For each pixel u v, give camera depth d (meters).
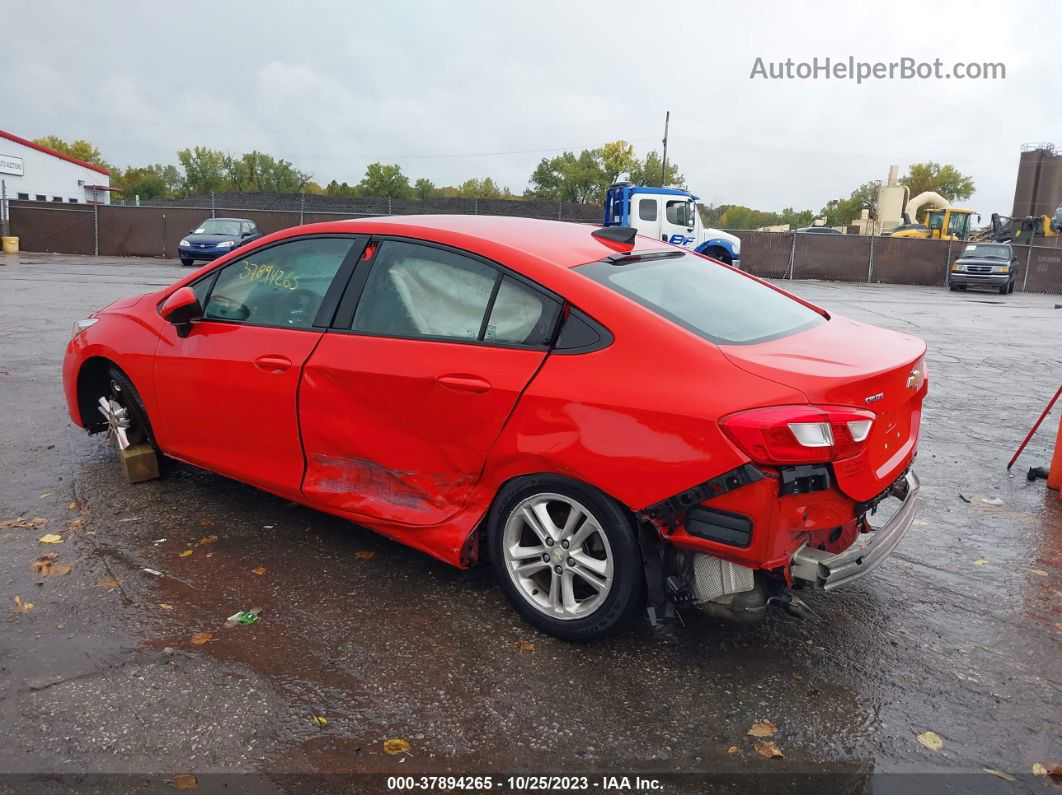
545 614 3.04
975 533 4.24
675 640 3.08
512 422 2.94
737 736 2.54
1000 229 39.72
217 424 3.90
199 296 4.07
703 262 3.76
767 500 2.52
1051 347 11.88
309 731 2.50
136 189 86.06
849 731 2.57
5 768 2.29
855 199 94.50
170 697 2.64
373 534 3.96
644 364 2.74
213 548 3.75
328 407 3.44
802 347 2.92
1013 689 2.82
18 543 3.72
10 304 12.23
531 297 3.03
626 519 2.77
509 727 2.55
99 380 4.73
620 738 2.51
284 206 44.44
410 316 3.31
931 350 11.17
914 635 3.17
